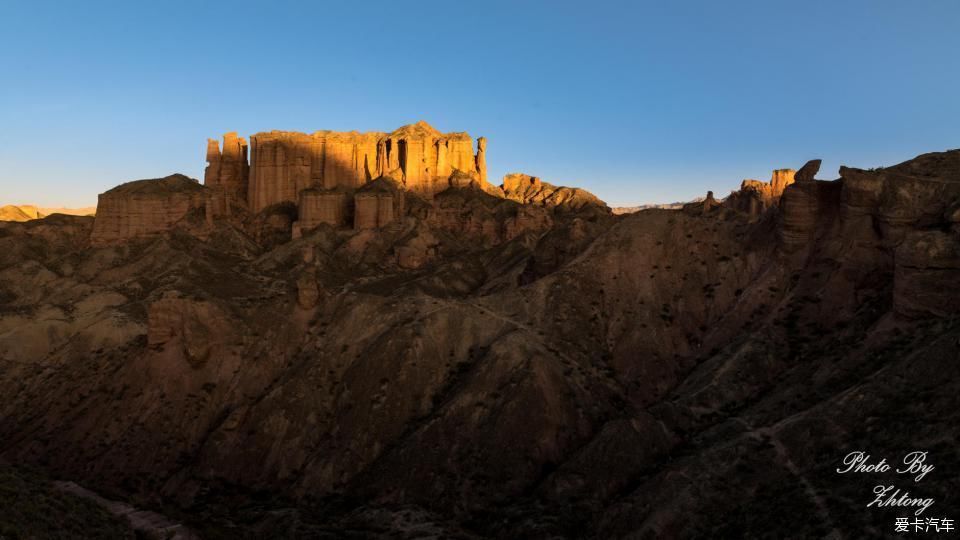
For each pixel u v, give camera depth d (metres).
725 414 75.19
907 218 80.62
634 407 83.94
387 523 69.81
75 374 109.88
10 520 42.19
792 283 88.75
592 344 92.81
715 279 96.62
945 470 48.88
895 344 68.81
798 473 58.06
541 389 81.62
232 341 99.50
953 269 68.44
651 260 100.44
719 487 59.91
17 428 100.81
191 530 59.72
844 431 59.16
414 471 76.62
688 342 91.56
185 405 93.31
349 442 83.38
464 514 71.75
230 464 84.81
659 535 58.03
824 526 49.78
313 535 68.06
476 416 81.12
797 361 78.56
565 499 68.69
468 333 95.31
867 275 81.81
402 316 98.75
